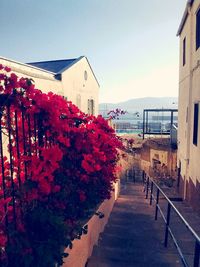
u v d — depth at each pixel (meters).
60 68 19.25
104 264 4.39
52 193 3.64
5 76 2.89
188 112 11.62
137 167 18.80
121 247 5.34
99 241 5.61
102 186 5.55
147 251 5.13
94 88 23.73
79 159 4.57
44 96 3.37
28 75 12.09
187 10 11.67
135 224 7.18
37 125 3.47
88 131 4.59
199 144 9.40
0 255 2.56
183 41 13.79
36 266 2.71
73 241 3.73
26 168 3.05
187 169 11.71
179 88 15.11
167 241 5.73
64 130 3.88
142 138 23.14
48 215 3.00
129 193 12.71
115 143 5.98
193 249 5.37
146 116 24.03
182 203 11.51
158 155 18.66
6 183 3.22
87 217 4.86
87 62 21.33
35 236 2.91
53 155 3.20
